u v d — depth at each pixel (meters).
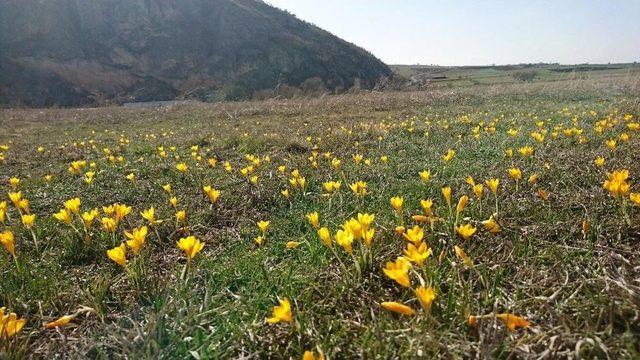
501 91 20.66
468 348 1.93
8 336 2.08
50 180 6.65
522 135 7.70
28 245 3.84
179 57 75.75
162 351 2.08
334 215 4.18
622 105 11.74
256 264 3.09
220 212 4.60
